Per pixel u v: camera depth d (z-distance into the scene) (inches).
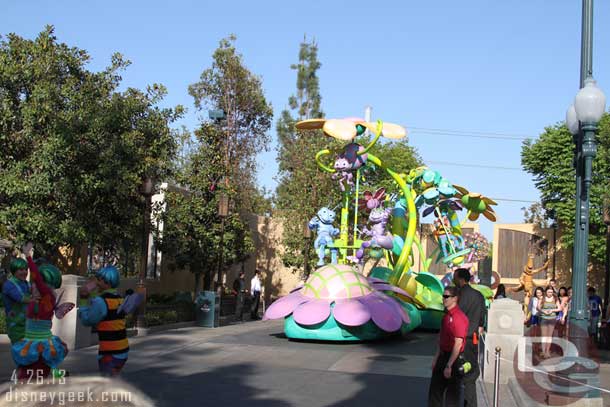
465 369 291.6
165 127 773.9
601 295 1249.4
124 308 292.2
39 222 649.6
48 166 652.1
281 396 368.8
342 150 764.6
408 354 569.9
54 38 718.5
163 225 964.0
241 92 1307.8
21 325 320.2
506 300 443.5
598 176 1203.2
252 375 437.7
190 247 957.2
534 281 1300.4
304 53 1644.9
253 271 1397.6
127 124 723.4
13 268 323.3
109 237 743.7
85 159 687.7
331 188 1259.2
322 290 649.6
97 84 730.8
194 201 970.1
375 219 790.5
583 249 367.2
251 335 693.3
